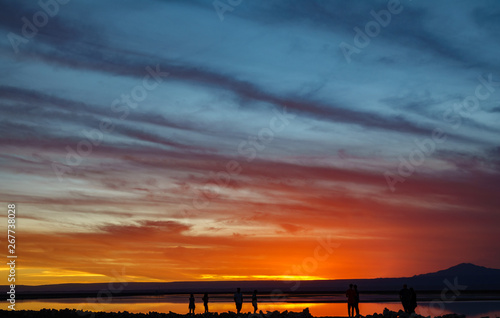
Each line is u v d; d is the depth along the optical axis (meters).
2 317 32.97
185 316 36.12
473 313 47.91
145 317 36.53
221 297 114.88
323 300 84.81
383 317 32.53
